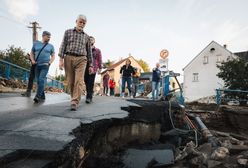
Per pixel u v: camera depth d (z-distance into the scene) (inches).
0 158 93.8
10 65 505.0
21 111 197.5
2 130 132.2
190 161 218.7
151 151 239.1
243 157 211.9
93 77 290.4
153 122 292.4
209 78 1624.0
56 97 388.5
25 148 106.0
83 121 172.7
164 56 453.7
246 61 1007.0
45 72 284.8
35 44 293.3
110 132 221.8
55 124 156.0
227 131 495.2
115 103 295.7
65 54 212.1
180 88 463.8
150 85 754.8
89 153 173.0
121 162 213.6
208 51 1652.3
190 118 370.9
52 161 103.3
